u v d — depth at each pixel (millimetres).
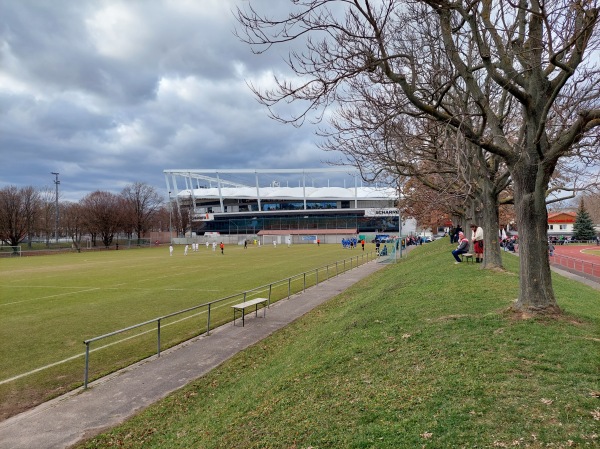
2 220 74062
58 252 74125
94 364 10477
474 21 7512
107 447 6305
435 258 25312
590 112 7078
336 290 21406
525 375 5512
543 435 4113
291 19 6625
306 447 4629
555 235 88688
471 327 8000
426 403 5086
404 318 9680
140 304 18453
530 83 8211
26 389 8891
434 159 13570
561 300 10500
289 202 138375
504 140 8891
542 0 5934
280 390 6930
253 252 62312
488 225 16281
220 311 16625
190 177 135875
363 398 5602
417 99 8055
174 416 7328
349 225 127000
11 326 14531
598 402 4633
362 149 15352
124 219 93812
